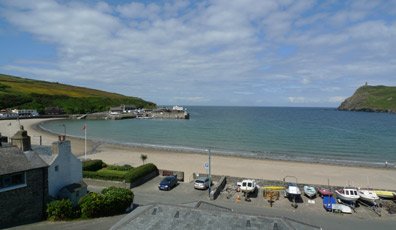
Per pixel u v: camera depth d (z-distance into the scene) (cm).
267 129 14362
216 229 1681
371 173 6044
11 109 19038
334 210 3738
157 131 13238
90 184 4512
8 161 2880
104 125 15862
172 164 6372
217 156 7475
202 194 4262
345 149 9081
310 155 8056
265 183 4681
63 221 3030
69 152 3575
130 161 6588
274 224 1702
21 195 2923
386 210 3841
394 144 10056
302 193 4409
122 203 3338
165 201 3897
